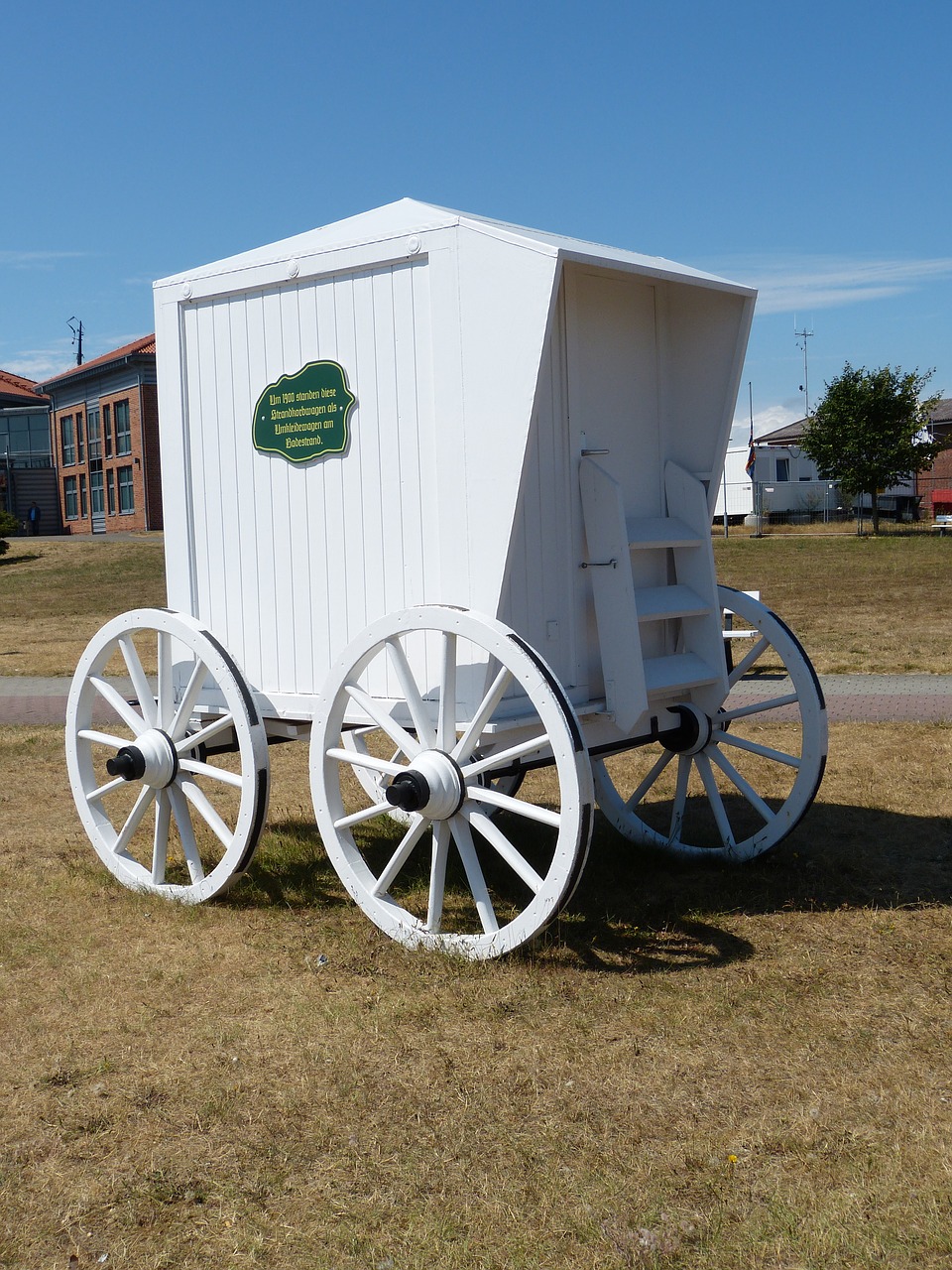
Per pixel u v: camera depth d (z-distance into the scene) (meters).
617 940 4.89
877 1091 3.57
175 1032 4.11
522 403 4.54
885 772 7.89
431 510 4.88
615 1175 3.14
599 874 5.82
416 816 4.77
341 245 5.02
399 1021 4.11
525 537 4.81
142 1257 2.86
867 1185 3.06
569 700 4.59
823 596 21.03
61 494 54.16
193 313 5.65
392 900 5.01
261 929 5.12
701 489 5.56
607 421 5.27
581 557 5.12
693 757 6.10
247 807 5.16
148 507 45.91
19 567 34.72
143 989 4.49
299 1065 3.82
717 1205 3.00
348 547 5.18
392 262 4.89
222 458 5.61
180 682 5.89
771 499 41.56
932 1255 2.79
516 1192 3.07
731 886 5.59
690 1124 3.40
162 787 5.52
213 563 5.70
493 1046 3.92
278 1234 2.93
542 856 6.16
